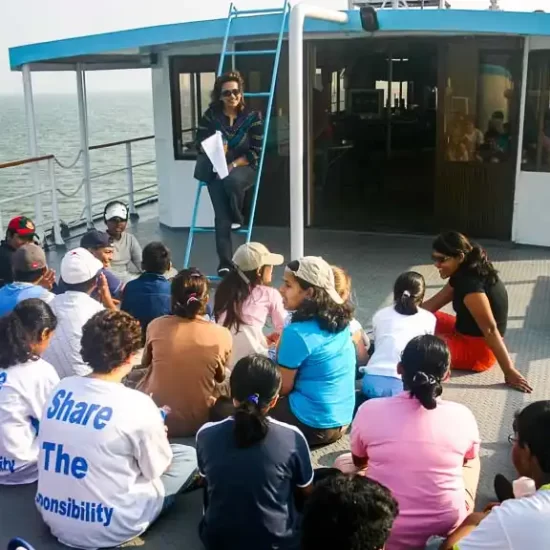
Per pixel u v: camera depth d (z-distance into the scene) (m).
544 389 4.73
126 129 45.09
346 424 4.06
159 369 4.07
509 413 4.42
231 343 4.17
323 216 9.80
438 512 2.92
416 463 2.92
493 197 8.33
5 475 3.69
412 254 7.98
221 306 4.53
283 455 2.95
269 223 9.30
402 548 2.94
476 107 8.16
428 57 11.14
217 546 3.01
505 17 6.79
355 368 4.33
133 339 3.29
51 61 8.70
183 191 9.23
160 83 8.95
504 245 8.24
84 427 3.13
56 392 3.24
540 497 2.32
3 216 12.09
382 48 8.84
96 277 4.41
